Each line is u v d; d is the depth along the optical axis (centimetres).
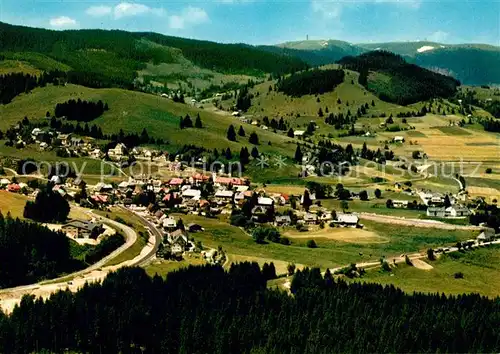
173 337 12781
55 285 15162
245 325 13112
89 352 12181
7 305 13475
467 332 13625
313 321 13512
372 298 14875
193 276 15138
